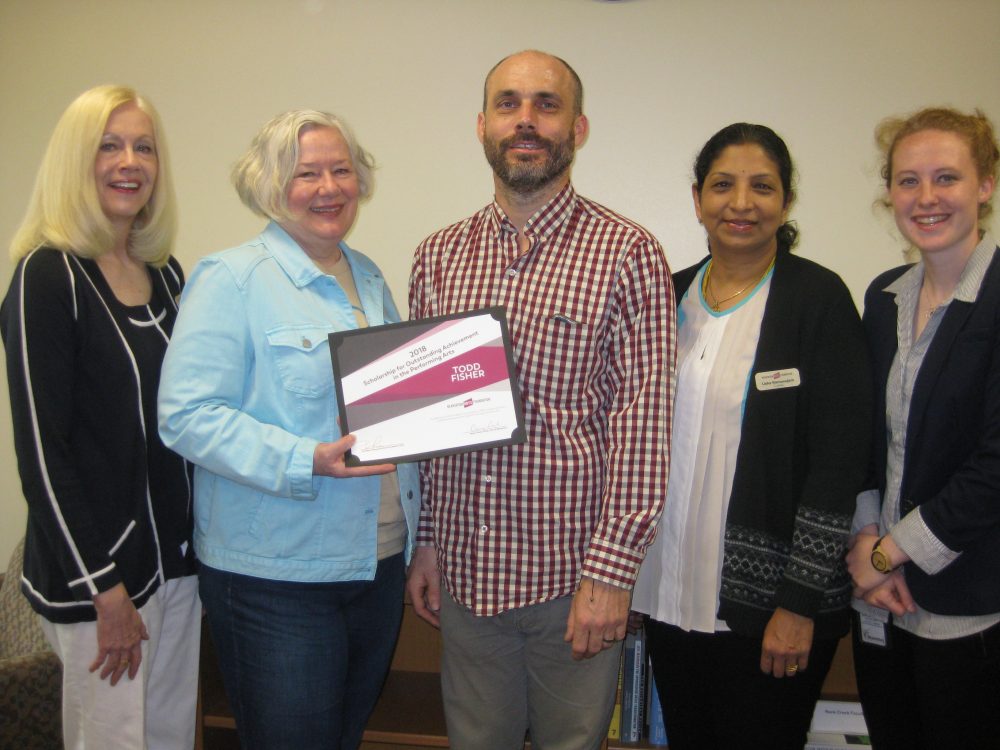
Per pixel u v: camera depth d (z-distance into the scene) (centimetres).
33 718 163
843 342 139
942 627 131
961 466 129
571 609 130
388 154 215
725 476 144
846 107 201
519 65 138
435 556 155
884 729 146
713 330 151
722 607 141
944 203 129
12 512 233
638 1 205
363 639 148
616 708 185
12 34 223
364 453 128
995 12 195
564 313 133
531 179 135
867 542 140
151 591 141
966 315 129
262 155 136
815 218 205
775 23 201
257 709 134
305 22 215
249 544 132
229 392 129
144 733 142
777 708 143
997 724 131
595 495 135
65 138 134
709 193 148
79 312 132
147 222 149
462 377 130
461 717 147
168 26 219
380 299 154
